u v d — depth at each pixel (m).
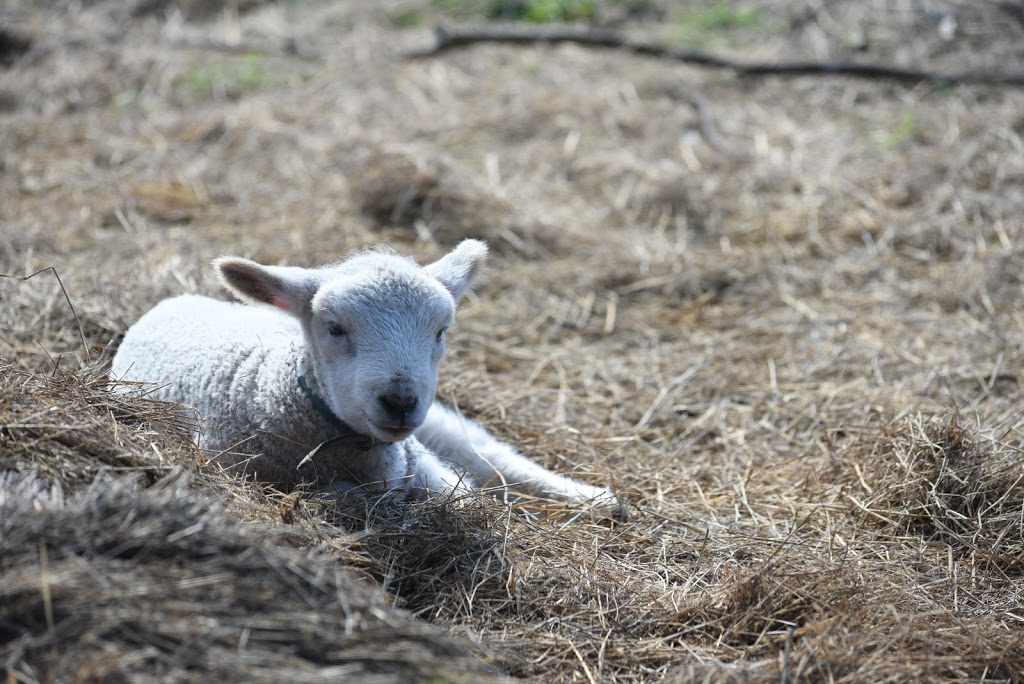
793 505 8.45
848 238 13.68
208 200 14.20
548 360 11.13
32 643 4.79
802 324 11.83
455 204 13.80
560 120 17.17
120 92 18.16
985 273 12.37
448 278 7.98
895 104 17.56
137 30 21.17
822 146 16.27
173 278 11.05
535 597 6.78
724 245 13.64
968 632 6.52
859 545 7.80
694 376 10.87
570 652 6.30
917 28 20.03
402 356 7.12
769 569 6.95
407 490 7.98
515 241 13.36
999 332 11.23
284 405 7.70
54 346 9.46
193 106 17.89
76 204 13.68
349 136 16.30
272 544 5.79
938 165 15.02
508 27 20.66
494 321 11.89
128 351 8.88
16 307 9.91
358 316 7.22
